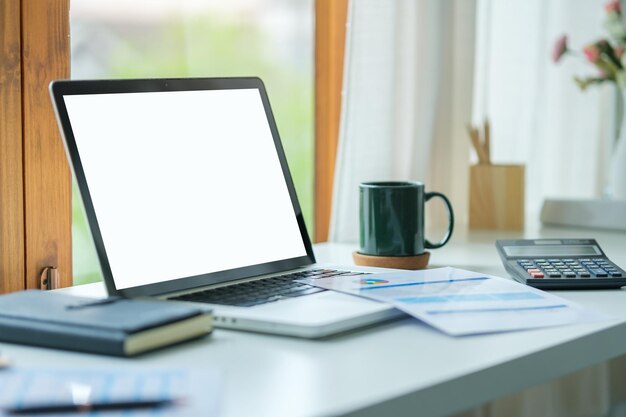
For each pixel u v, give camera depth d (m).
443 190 1.80
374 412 0.70
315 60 1.76
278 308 0.95
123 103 1.05
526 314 0.98
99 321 0.82
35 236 1.27
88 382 0.70
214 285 1.08
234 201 1.14
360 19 1.56
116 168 1.02
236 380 0.75
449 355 0.83
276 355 0.83
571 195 2.34
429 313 0.95
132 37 1.45
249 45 1.64
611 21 1.84
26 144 1.25
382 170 1.61
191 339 0.87
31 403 0.64
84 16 1.37
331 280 1.11
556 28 2.28
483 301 1.03
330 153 1.81
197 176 1.11
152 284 1.01
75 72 1.37
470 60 1.79
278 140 1.24
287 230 1.21
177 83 1.12
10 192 1.23
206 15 1.57
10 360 0.77
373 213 1.32
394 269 1.20
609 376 1.57
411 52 1.64
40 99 1.26
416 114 1.67
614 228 1.74
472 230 1.75
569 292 1.16
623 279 1.18
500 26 2.09
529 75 2.13
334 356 0.83
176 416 0.63
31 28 1.24
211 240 1.10
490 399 0.81
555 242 1.32
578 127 2.32
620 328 0.97
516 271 1.21
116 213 1.00
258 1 1.65
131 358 0.81
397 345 0.87
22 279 1.26
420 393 0.73
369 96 1.58
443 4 1.73
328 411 0.67
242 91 1.21
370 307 0.96
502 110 2.10
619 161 1.88
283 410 0.67
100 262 0.96
